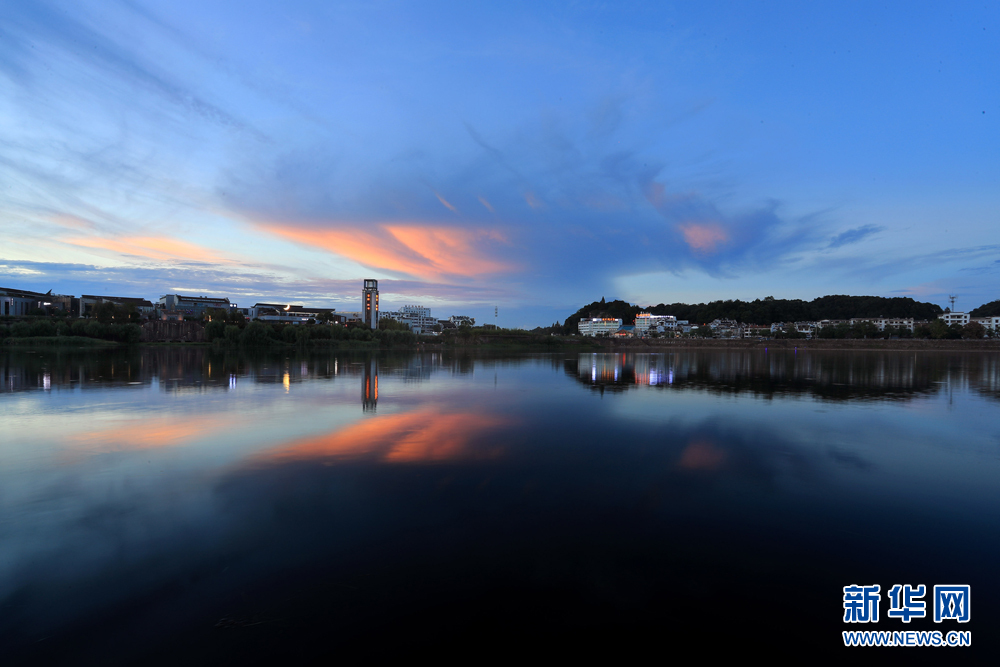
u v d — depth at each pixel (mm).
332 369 43281
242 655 5309
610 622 5965
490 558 7555
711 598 6535
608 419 19438
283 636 5625
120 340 85500
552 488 10914
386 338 100750
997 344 117438
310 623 5867
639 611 6211
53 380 31328
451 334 118625
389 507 9617
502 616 6062
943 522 9180
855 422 19078
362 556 7547
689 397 26422
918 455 14078
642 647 5516
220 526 8594
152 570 7035
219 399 24078
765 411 21594
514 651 5414
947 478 11898
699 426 18141
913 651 5527
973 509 9828
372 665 5176
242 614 6023
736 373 43000
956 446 15156
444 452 13977
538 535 8414
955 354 93938
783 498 10414
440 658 5285
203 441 15008
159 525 8617
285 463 12625
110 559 7352
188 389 27625
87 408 20969
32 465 12227
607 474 12008
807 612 6246
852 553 7887
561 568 7273
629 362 60656
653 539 8328
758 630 5859
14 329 79562
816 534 8594
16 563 7211
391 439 15555
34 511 9219
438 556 7590
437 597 6457
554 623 5930
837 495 10625
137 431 16375
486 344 111625
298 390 27969
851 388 31031
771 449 14672
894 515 9500
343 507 9586
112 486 10688
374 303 171250
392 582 6797
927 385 32969
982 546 8172
